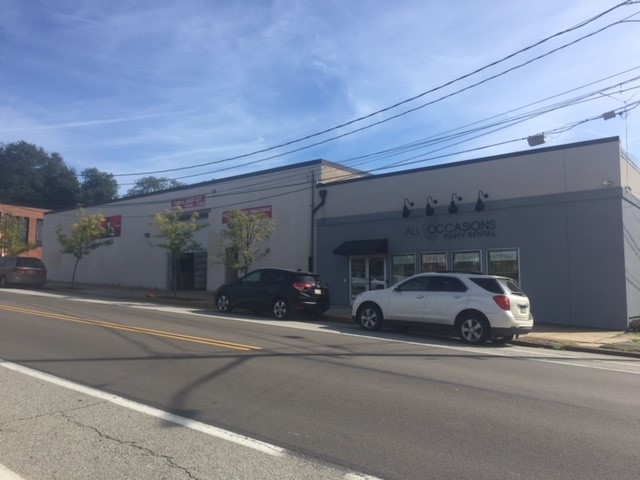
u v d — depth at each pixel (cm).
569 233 1738
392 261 2142
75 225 3089
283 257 2514
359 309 1523
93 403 646
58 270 3962
